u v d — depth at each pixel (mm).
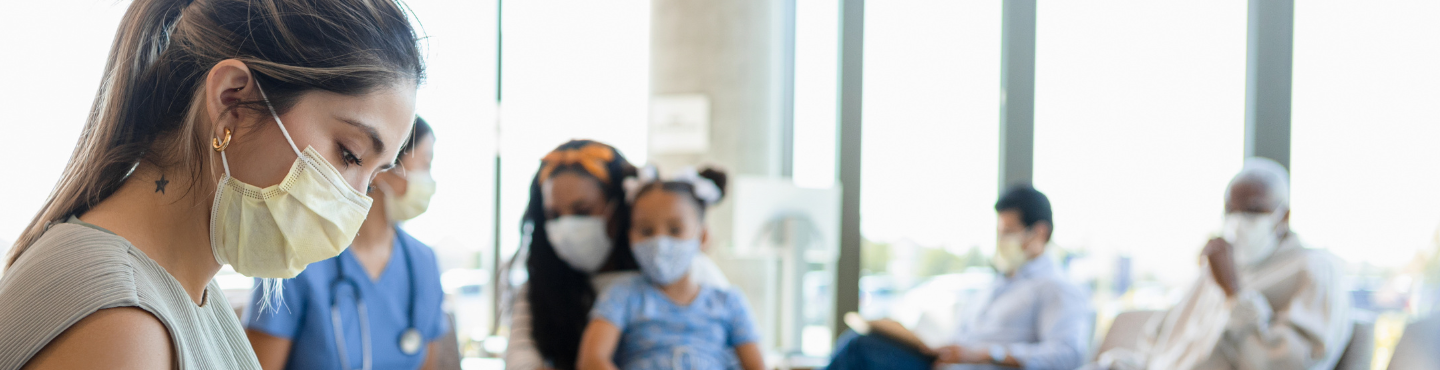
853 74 4441
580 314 1974
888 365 2805
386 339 1688
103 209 657
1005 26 4152
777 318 4555
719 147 4289
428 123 1672
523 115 4492
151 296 604
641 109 4469
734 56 4301
